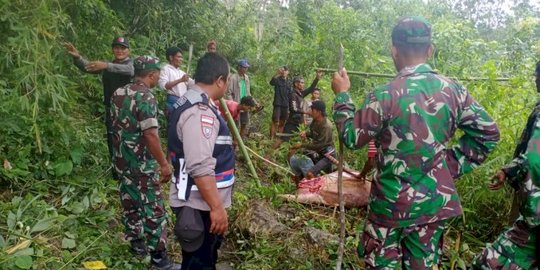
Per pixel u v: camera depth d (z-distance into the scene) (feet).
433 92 7.83
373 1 48.42
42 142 14.84
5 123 14.15
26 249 10.53
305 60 36.22
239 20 35.14
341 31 35.78
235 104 20.56
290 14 45.88
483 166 13.70
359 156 18.88
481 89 15.62
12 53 14.07
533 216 8.60
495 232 13.97
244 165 20.30
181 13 28.27
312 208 15.47
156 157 10.72
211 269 9.00
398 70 8.33
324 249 12.05
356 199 15.33
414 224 7.97
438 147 7.89
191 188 8.51
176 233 8.67
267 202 15.06
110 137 15.80
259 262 11.80
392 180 8.01
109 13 20.52
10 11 13.47
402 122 7.79
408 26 8.04
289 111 27.61
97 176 15.34
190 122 8.07
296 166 18.31
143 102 10.54
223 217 8.18
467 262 12.32
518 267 9.32
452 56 27.58
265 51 38.06
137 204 11.09
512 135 13.96
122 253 11.69
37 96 13.32
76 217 12.71
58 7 16.20
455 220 13.97
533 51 29.01
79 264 10.94
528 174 8.57
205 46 30.22
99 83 20.79
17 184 13.65
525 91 15.49
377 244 8.43
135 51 23.81
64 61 17.10
